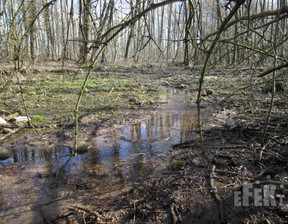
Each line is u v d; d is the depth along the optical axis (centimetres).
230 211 246
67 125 561
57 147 442
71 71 1398
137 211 257
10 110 685
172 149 414
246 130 444
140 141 462
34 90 970
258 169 320
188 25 207
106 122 582
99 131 521
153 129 530
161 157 387
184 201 267
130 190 295
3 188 311
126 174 339
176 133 498
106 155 405
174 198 272
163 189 292
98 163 376
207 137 454
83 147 428
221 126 514
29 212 265
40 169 361
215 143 419
